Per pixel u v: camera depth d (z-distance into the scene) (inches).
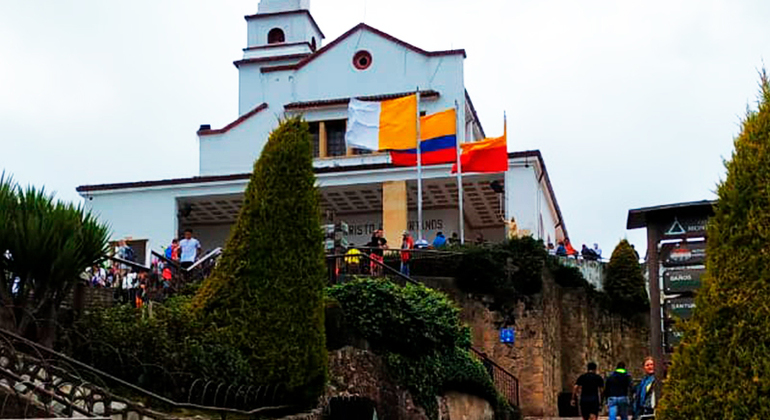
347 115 1568.7
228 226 1630.2
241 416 567.5
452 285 1182.9
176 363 553.0
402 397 823.7
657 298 461.7
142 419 479.2
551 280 1242.6
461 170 1352.1
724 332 322.7
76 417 433.1
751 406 310.5
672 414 327.6
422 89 1567.4
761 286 319.3
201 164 1606.8
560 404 1230.9
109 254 662.5
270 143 673.6
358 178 1457.9
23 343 487.8
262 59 1679.4
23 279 548.7
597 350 1295.5
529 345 1168.2
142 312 610.9
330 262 949.2
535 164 1400.1
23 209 561.6
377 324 820.0
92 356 544.7
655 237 466.0
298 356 627.8
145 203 1508.4
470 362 921.5
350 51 1604.3
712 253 334.0
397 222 1437.0
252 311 629.3
